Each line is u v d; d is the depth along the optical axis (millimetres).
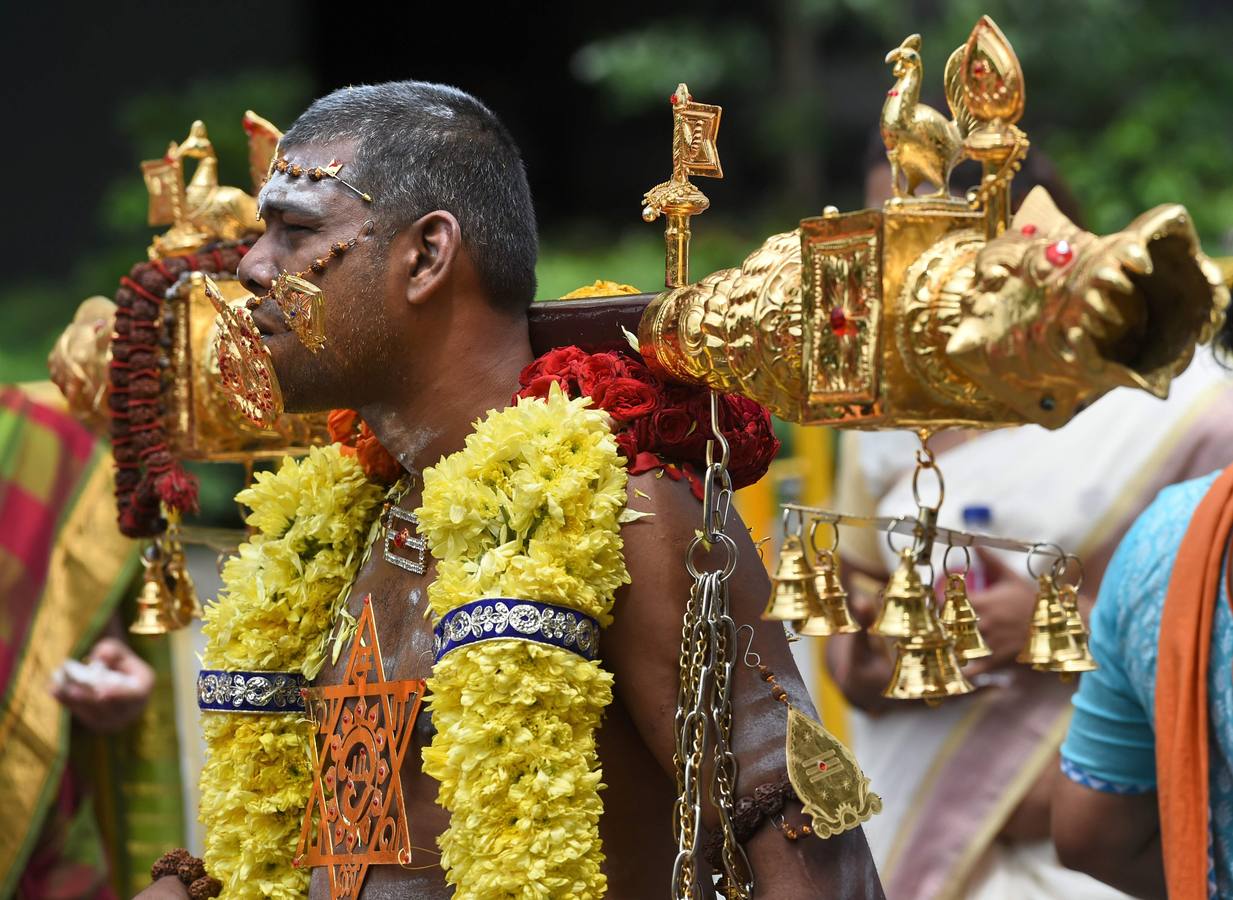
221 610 6973
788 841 5648
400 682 6355
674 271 6238
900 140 5066
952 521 9570
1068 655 5918
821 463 15188
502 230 6391
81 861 11969
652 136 42156
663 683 5883
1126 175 31781
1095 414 9398
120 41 45656
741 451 6230
